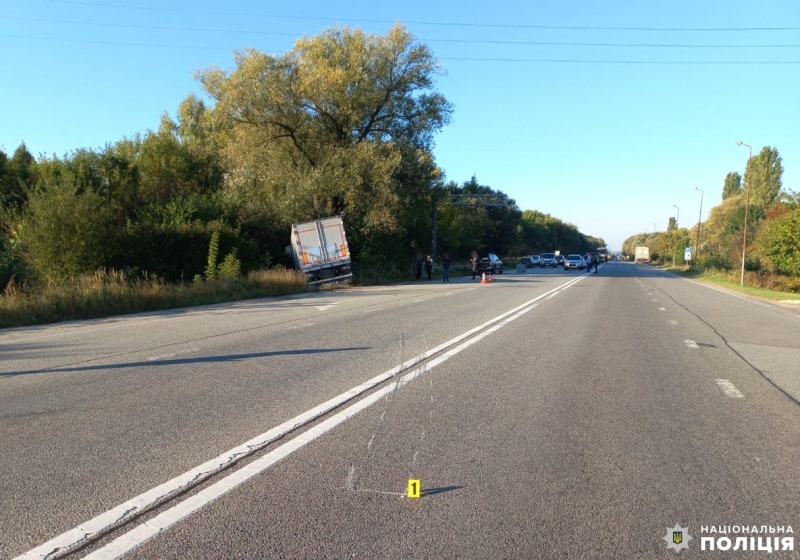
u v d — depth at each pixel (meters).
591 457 5.51
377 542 3.89
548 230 153.75
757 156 79.56
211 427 6.23
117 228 24.19
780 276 39.81
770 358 11.04
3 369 9.30
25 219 22.66
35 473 4.96
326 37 38.84
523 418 6.72
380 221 37.34
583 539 3.99
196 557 3.69
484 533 4.04
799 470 5.27
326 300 22.98
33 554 3.69
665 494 4.73
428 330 13.78
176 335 12.96
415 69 39.38
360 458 5.38
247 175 36.69
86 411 6.81
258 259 30.80
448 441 5.88
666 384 8.59
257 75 36.53
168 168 36.84
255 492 4.62
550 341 12.40
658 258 143.50
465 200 65.25
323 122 38.78
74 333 13.59
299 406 7.05
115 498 4.48
